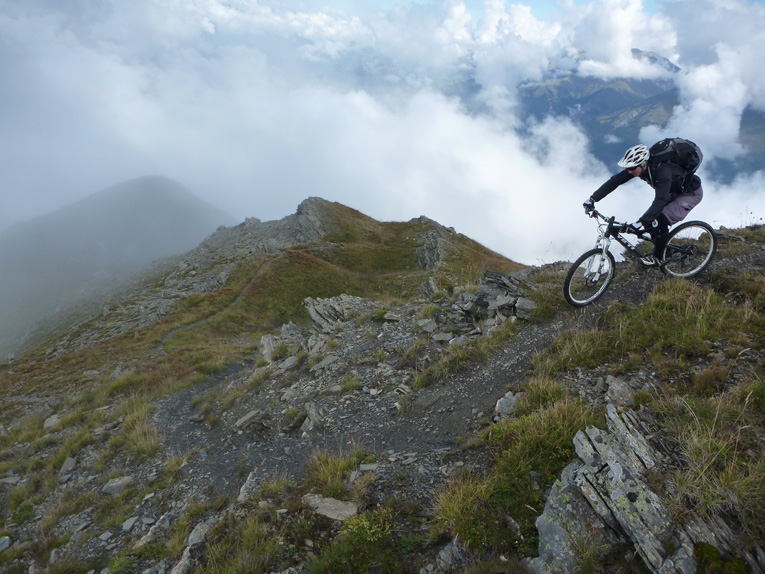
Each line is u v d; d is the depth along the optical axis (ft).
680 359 22.16
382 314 50.72
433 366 33.47
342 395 35.86
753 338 22.04
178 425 47.34
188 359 100.53
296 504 20.56
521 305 34.68
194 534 22.36
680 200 25.35
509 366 29.53
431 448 23.90
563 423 19.16
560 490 15.61
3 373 137.90
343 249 314.35
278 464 28.94
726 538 12.05
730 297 26.63
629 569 12.76
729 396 17.60
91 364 133.28
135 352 143.23
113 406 66.90
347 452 26.71
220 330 180.34
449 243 296.30
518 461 18.35
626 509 13.65
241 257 306.76
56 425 63.72
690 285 28.45
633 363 22.99
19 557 32.07
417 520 18.13
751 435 15.24
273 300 216.74
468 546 15.60
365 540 17.24
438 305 46.80
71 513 36.42
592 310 30.89
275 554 17.83
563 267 42.09
